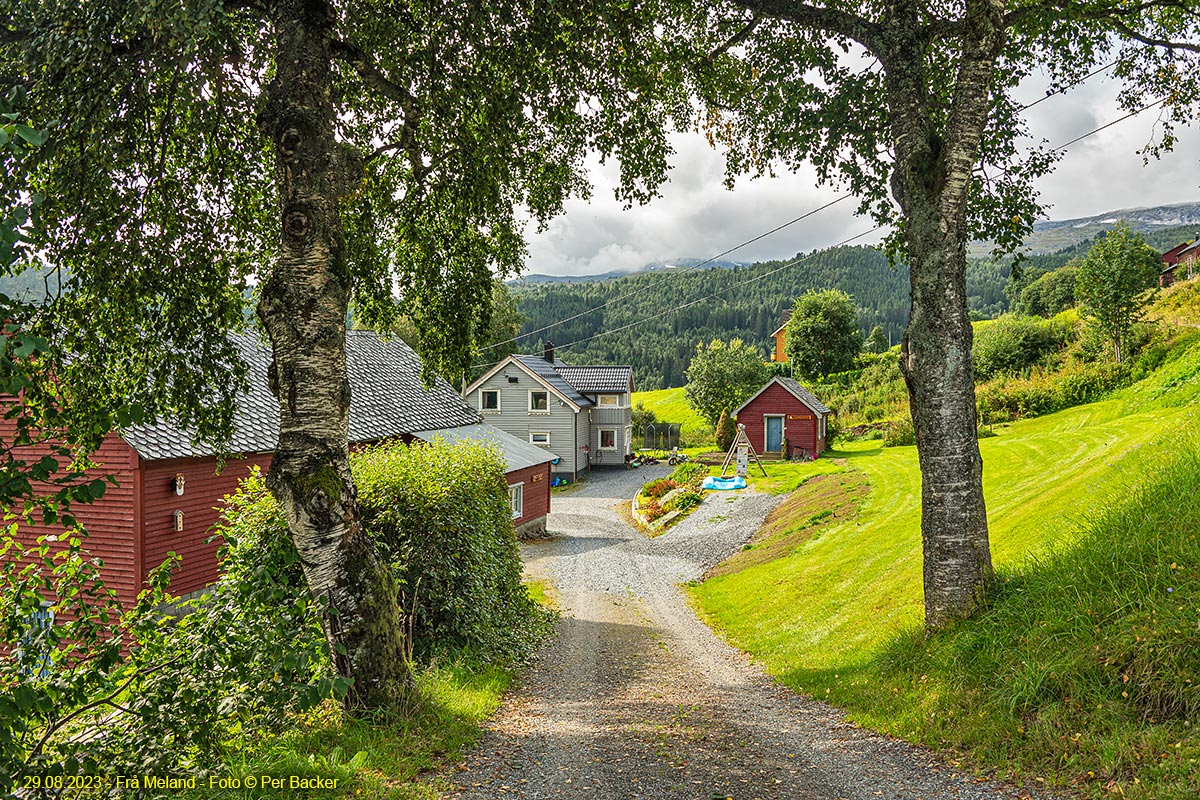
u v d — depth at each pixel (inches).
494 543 437.1
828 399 2191.2
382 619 248.5
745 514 1021.8
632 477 1758.1
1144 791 158.7
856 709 274.8
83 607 176.1
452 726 250.8
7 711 129.3
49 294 250.8
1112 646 210.8
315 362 241.4
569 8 286.2
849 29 305.3
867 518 736.3
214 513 597.9
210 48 240.2
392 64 290.0
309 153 244.4
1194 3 330.6
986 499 629.9
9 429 513.7
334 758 198.8
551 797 193.5
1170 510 255.8
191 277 289.0
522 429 1739.7
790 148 363.9
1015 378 1424.7
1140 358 1152.2
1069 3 306.2
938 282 288.8
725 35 357.1
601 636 495.8
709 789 199.5
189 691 175.8
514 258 371.6
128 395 285.1
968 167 283.6
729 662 412.5
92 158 231.5
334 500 238.7
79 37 206.5
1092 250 1228.5
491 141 319.6
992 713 222.1
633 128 342.0
